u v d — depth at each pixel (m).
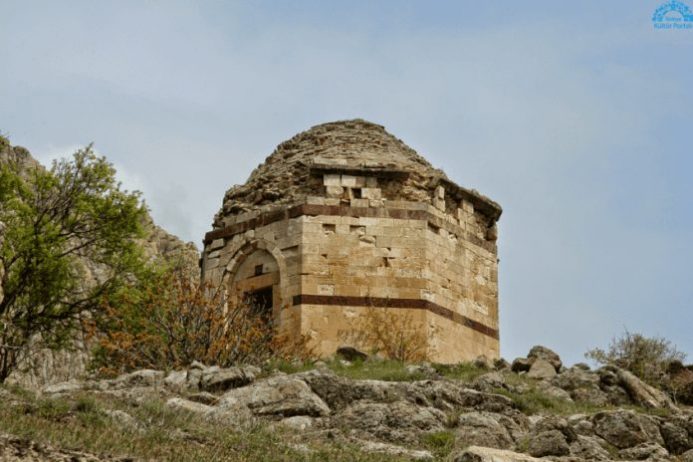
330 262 37.41
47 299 35.06
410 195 38.69
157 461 19.61
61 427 20.66
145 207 36.91
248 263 38.72
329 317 36.81
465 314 38.84
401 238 37.91
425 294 37.41
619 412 26.86
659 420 27.53
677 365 34.25
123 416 22.47
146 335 32.16
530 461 22.25
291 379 27.27
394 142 41.25
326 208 37.88
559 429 25.41
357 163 38.81
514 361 33.31
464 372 32.53
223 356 31.75
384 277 37.44
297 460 21.50
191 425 23.11
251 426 23.98
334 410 27.00
